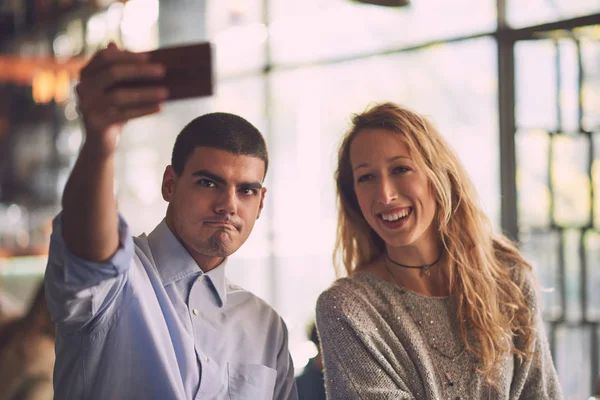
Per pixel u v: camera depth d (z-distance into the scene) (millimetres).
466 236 1838
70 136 8711
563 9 3736
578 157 3775
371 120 1797
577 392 3766
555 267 3857
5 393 2047
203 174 1442
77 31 7180
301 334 4129
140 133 7035
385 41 4750
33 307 2176
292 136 5594
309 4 5324
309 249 5609
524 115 3936
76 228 1048
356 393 1626
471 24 4164
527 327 1829
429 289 1849
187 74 937
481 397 1716
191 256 1538
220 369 1518
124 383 1346
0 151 8961
